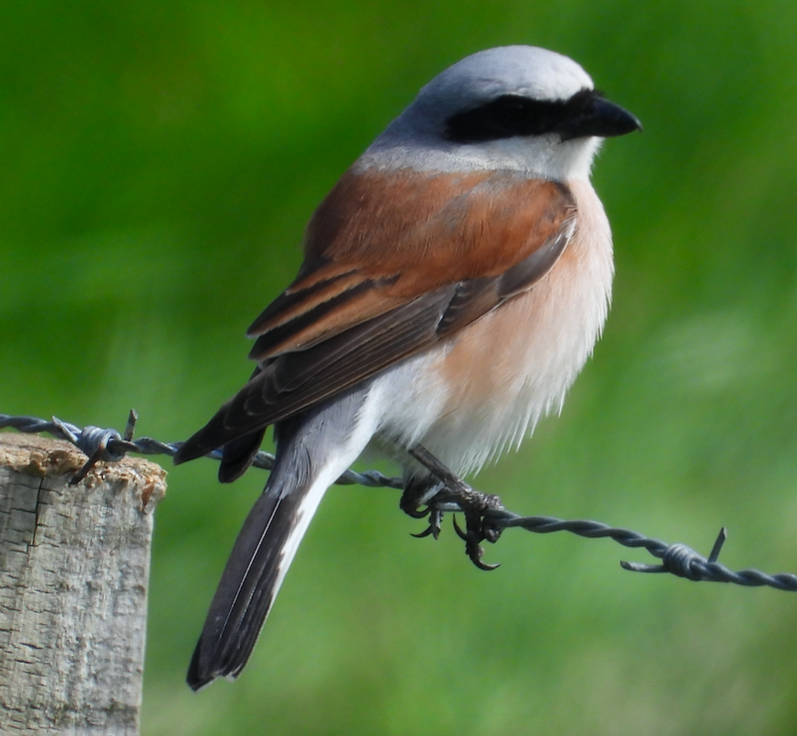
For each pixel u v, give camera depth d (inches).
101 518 196.5
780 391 375.9
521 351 278.1
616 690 352.8
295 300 263.9
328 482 251.3
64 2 410.3
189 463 362.3
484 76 294.0
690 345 384.5
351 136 407.5
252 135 406.0
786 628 360.5
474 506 268.5
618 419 374.6
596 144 308.0
